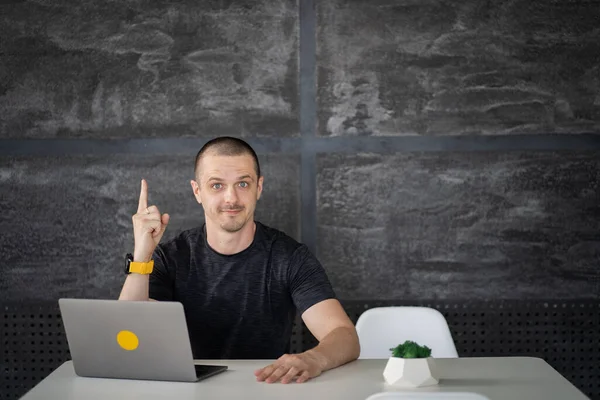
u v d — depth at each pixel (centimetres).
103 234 327
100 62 324
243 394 182
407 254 327
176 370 193
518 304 328
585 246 327
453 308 328
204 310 262
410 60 323
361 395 180
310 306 250
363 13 323
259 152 326
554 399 178
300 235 328
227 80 324
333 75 324
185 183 326
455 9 323
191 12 323
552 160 326
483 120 324
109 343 195
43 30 324
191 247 268
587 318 329
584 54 323
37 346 329
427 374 189
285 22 323
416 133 324
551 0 322
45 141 327
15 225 327
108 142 327
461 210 326
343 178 326
